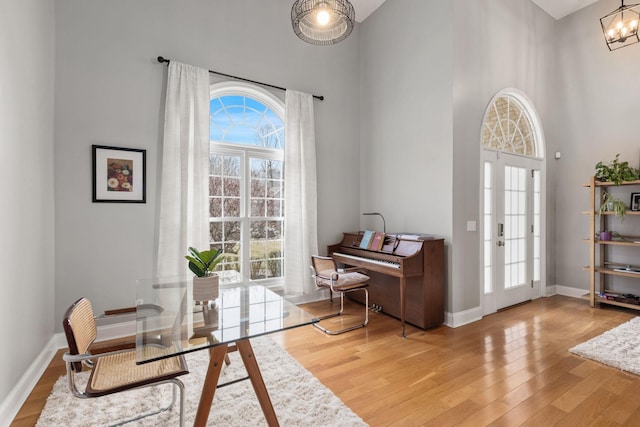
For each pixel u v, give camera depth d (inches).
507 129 155.3
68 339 52.2
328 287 127.9
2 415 65.7
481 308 135.8
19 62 76.7
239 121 143.9
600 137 159.6
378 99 162.4
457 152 127.4
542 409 72.1
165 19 122.6
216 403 72.7
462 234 129.0
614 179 142.2
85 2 108.6
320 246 161.0
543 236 168.6
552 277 174.1
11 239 71.7
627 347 102.1
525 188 161.3
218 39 133.9
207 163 126.3
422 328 122.0
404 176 147.3
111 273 112.7
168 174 118.1
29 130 83.1
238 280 93.3
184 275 115.4
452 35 125.8
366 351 102.6
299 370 88.8
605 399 75.8
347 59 170.7
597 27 160.7
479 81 136.3
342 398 76.4
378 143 162.4
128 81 115.4
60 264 104.7
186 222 119.8
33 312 84.7
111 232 112.6
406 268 115.2
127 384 53.9
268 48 146.3
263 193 150.1
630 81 149.9
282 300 73.9
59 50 104.4
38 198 89.7
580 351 99.3
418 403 74.5
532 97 162.4
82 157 107.9
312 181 152.8
